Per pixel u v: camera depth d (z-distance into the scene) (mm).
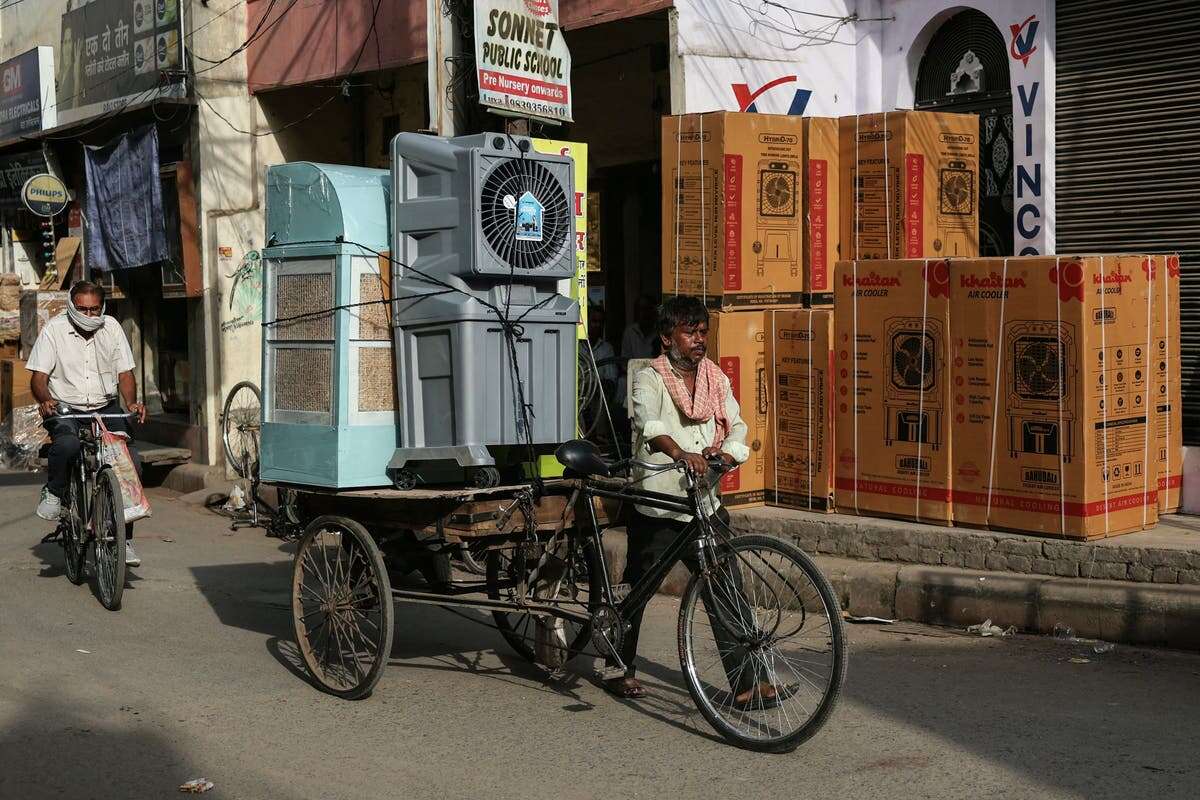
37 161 18188
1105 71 8422
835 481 7812
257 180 14219
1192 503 7430
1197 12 7949
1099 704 5320
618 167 12297
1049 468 6766
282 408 5898
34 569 8641
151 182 14445
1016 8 8836
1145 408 6914
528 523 5387
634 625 5375
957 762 4629
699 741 4961
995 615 6668
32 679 5891
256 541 10086
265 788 4484
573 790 4438
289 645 6590
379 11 12438
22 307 16078
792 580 4762
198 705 5504
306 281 5758
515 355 5469
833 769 4590
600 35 12086
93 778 4586
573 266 5707
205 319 13883
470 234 5336
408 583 6434
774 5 9609
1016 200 8945
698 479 5055
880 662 6102
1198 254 8031
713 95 9344
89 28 16156
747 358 8062
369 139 14836
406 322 5531
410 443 5570
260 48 13977
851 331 7645
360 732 5125
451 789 4465
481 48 8312
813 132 8227
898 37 9711
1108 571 6535
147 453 13758
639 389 5297
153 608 7512
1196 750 4723
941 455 7246
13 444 14961
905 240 8062
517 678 5965
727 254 7961
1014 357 6879
